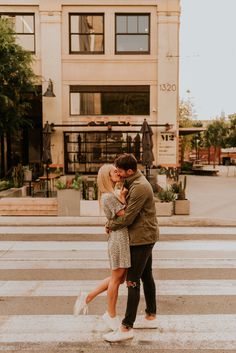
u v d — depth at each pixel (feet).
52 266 23.45
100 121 65.21
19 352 13.38
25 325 15.48
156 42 65.21
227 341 14.17
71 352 13.37
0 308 17.20
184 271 22.45
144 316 16.14
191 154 177.88
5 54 53.62
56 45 64.95
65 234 32.12
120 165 14.37
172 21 64.75
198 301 17.95
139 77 65.51
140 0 64.49
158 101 65.36
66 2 64.54
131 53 65.41
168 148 65.62
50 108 65.26
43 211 38.99
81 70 65.31
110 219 14.32
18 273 22.17
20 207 39.11
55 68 65.10
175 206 38.73
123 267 14.11
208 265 23.62
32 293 19.02
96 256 25.55
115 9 64.80
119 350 13.48
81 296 15.43
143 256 14.23
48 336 14.53
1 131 58.03
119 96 65.77
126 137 65.77
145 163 55.62
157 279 21.03
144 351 13.41
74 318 16.14
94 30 65.46
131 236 14.17
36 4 64.54
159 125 65.21
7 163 73.82
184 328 15.20
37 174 65.87
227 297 18.47
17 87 55.62
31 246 28.22
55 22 64.64
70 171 65.98
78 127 65.46
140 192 13.85
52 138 65.51
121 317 16.12
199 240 30.04
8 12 64.90
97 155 65.98
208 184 69.77
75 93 65.77
